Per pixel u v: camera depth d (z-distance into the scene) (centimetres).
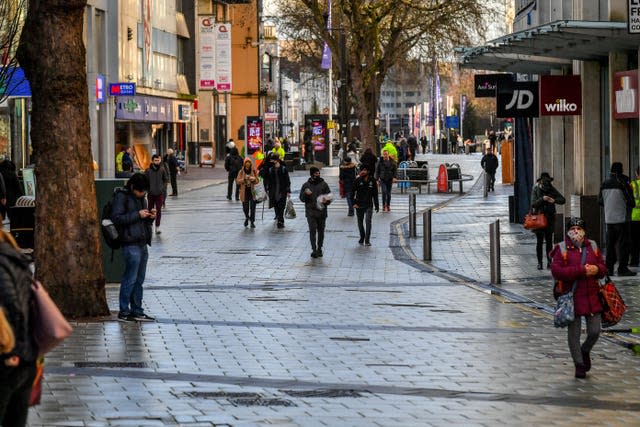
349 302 3844
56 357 2677
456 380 2489
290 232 6819
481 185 12144
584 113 5725
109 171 11894
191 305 3706
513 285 4431
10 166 6594
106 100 11800
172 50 15000
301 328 3219
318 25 13400
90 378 2405
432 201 9631
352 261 5306
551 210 4950
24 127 9444
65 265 3356
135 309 3350
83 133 3366
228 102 19788
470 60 6225
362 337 3073
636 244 4928
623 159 5331
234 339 2994
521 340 3084
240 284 4375
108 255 4278
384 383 2428
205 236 6538
